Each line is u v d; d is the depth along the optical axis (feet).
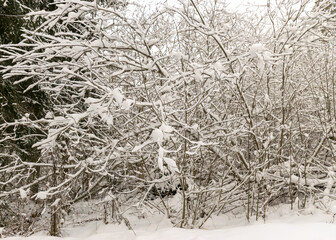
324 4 19.89
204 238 12.65
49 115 18.54
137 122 20.12
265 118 19.24
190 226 17.16
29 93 24.81
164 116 15.30
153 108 15.78
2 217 22.06
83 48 16.72
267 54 14.55
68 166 19.08
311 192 18.80
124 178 19.52
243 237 12.08
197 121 19.42
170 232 14.07
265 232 12.22
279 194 21.26
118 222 19.44
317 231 11.85
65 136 18.80
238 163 21.70
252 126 18.45
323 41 19.79
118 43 18.01
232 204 20.92
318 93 21.06
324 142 22.18
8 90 23.04
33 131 24.77
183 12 18.35
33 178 23.72
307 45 18.60
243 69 15.99
